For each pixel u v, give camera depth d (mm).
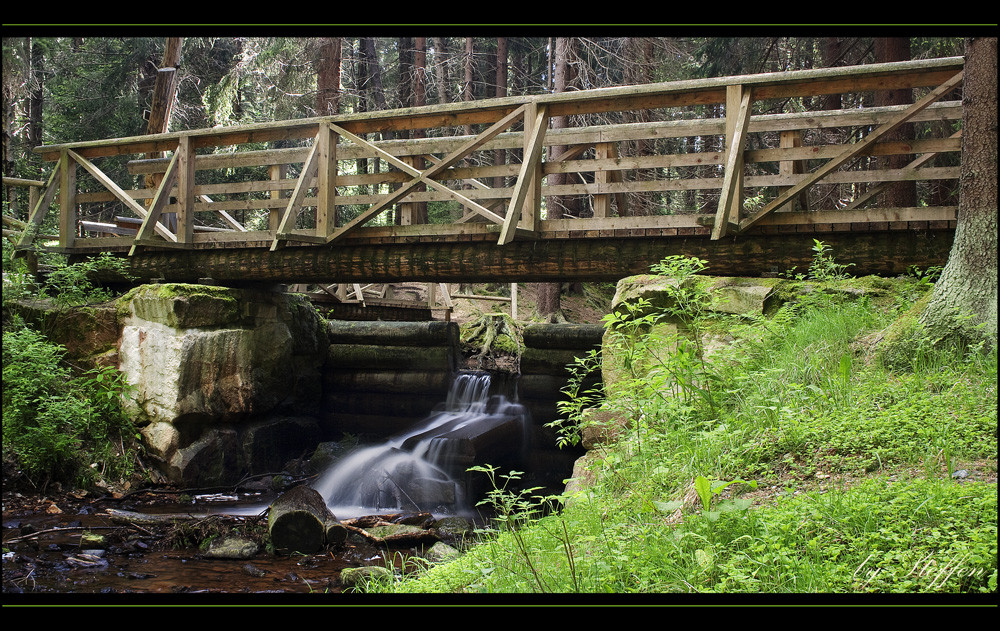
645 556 3816
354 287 15047
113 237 10930
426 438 10328
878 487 3859
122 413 10047
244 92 22484
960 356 5277
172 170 10695
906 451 4285
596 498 5137
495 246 9031
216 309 10281
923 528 3414
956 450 4137
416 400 12297
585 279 8867
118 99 20953
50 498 8734
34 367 9297
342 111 23172
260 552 7305
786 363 5797
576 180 18344
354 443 11945
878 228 7414
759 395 5328
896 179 7668
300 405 12141
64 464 9188
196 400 10055
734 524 3869
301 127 9859
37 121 23031
